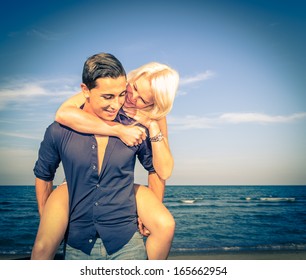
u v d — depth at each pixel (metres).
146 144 2.49
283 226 22.61
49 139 2.35
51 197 2.40
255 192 48.12
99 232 2.36
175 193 46.12
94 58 2.26
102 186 2.35
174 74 2.50
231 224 23.03
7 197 36.69
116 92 2.26
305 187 56.16
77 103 2.44
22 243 16.75
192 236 18.70
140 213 2.43
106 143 2.35
